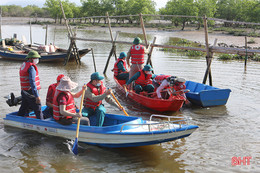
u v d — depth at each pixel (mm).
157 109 7504
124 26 70812
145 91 8328
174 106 7328
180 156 5016
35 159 4844
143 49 8742
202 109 7820
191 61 15812
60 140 5594
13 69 13180
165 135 5047
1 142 5461
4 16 121938
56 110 5336
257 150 5223
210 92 7758
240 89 9688
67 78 5176
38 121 5773
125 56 10203
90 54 19047
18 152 5086
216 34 44281
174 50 21656
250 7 55312
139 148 5344
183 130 5105
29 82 5809
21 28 57156
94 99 5492
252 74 12203
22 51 17094
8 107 7488
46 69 13539
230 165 4695
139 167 4633
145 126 5320
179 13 59062
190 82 9234
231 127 6375
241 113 7363
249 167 4625
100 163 4750
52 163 4723
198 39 34500
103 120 5652
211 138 5762
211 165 4699
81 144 5449
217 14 69062
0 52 16328
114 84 10789
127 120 5664
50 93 5855
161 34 45156
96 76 5457
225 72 12625
